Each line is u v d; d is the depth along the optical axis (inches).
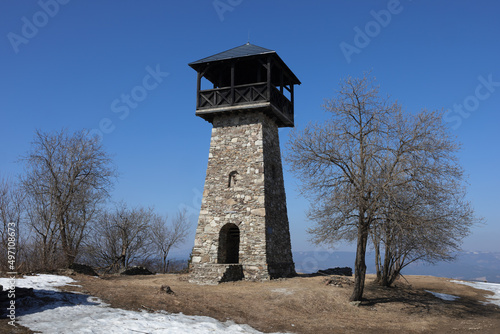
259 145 759.7
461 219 584.7
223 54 818.8
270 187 772.6
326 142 603.2
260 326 442.6
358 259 585.9
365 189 568.7
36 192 847.1
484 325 520.7
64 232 861.2
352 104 608.4
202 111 786.8
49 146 910.4
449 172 565.9
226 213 747.4
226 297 545.3
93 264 1272.1
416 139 567.2
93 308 404.8
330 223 600.4
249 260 711.1
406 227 546.0
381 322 506.3
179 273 972.6
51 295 428.1
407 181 548.1
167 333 356.5
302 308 537.3
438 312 583.8
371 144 577.6
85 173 948.0
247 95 765.3
